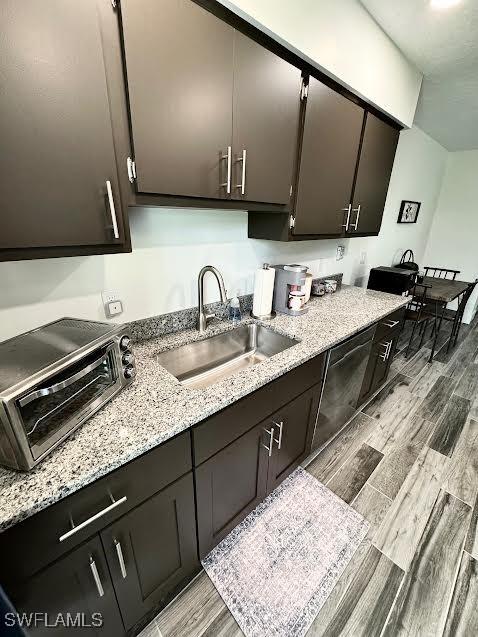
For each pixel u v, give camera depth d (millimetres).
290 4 1039
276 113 1138
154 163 836
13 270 923
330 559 1239
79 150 699
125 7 685
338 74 1332
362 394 2109
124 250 865
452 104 2562
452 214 4402
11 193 628
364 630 1023
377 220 2074
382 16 1426
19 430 594
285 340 1523
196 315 1519
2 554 574
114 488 727
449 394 2475
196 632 1021
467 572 1198
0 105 574
